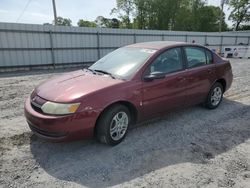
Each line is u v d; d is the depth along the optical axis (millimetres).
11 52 11977
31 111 3234
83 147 3506
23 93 6844
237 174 2887
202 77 4707
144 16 48000
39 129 3158
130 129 4145
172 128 4234
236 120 4664
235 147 3572
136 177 2812
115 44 16109
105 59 4492
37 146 3520
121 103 3523
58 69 13219
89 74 3920
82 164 3072
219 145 3627
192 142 3711
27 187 2605
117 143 3574
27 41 12391
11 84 8266
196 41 22156
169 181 2738
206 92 4938
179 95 4273
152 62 3881
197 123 4484
